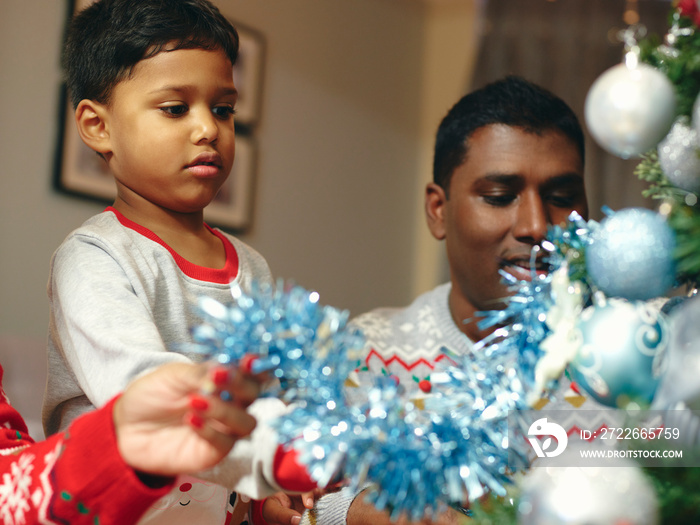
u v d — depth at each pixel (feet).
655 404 1.38
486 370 1.51
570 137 3.50
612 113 1.41
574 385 2.90
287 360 1.35
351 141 9.67
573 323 1.46
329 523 2.57
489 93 3.63
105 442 1.58
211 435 1.41
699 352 1.27
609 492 1.25
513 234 3.41
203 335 1.32
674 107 1.41
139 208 2.96
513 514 1.42
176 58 2.84
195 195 2.88
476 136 3.51
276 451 1.65
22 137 6.35
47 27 6.59
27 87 6.41
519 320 1.64
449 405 1.46
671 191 1.58
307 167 8.98
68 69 3.17
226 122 3.01
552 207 3.48
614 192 9.98
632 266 1.38
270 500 3.09
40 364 6.02
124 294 2.42
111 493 1.58
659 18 10.53
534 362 1.51
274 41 8.64
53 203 6.56
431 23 11.09
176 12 2.91
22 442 2.15
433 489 1.38
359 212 9.72
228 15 8.05
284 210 8.64
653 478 1.38
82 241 2.66
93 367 2.23
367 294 9.75
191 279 2.88
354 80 9.80
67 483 1.61
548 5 10.68
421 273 10.52
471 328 3.78
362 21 9.96
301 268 8.82
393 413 1.36
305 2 9.09
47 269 6.49
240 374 1.31
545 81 10.57
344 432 1.32
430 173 10.64
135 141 2.84
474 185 3.47
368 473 1.38
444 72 10.94
